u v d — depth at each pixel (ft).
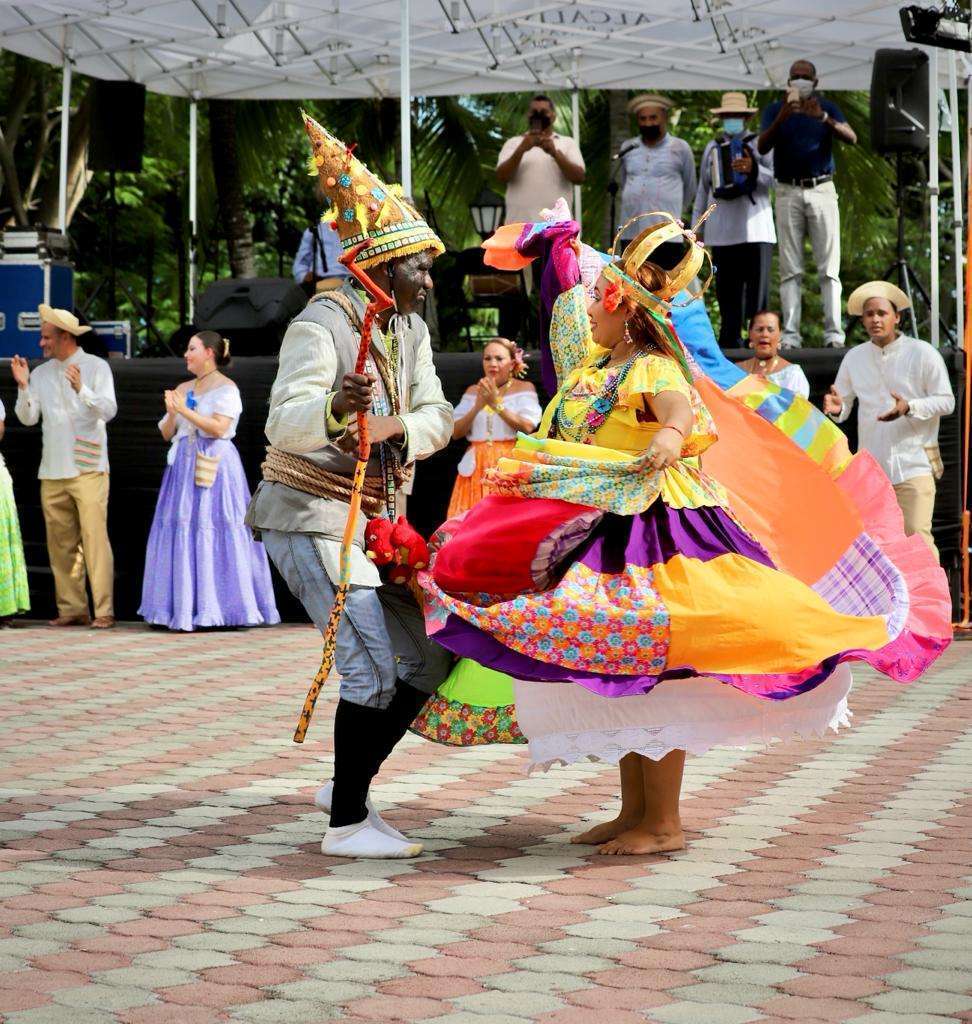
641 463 16.29
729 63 50.34
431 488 39.86
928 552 18.25
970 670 32.22
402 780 21.12
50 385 39.86
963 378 38.60
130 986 12.37
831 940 13.50
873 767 21.84
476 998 12.05
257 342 43.75
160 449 41.32
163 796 20.06
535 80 52.54
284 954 13.23
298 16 48.39
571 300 18.65
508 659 15.87
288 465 17.11
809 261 80.18
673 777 16.90
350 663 16.74
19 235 45.75
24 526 42.57
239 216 65.46
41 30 48.16
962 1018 11.53
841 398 36.96
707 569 16.33
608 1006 11.84
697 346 19.63
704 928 13.92
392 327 17.52
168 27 47.34
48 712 26.94
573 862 16.53
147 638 37.81
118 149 49.98
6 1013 11.71
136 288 78.59
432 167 67.72
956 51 38.93
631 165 43.65
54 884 15.61
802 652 16.11
